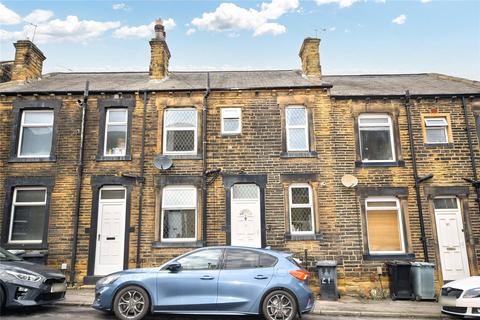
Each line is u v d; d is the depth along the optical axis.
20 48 14.28
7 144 12.42
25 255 11.16
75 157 12.32
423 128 12.62
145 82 13.97
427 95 12.70
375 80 15.61
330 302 10.16
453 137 12.52
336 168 12.26
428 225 11.85
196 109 12.84
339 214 11.91
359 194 12.06
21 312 7.97
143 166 12.21
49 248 11.62
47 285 7.94
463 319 8.60
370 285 11.38
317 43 14.34
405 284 10.68
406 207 12.00
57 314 7.88
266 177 12.17
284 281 7.42
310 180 12.14
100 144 12.47
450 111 12.72
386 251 11.91
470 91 12.93
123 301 7.41
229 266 7.61
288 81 13.74
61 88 13.09
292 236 11.70
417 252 11.68
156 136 12.51
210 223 11.90
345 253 11.62
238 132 12.61
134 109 12.73
